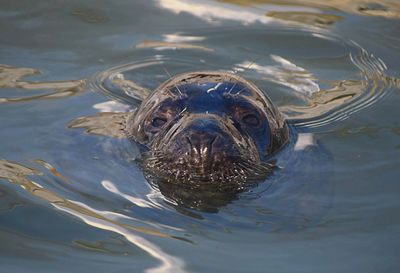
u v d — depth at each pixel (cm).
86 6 3625
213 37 3403
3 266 1866
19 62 3150
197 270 1861
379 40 3416
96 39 3356
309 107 2922
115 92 2961
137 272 1848
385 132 2730
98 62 3181
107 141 2548
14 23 3453
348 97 3000
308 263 1905
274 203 2212
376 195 2280
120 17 3541
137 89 2998
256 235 2042
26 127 2638
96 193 2239
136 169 2372
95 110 2802
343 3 3691
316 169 2441
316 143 2638
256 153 2411
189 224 2088
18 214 2106
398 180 2370
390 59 3284
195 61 3212
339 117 2844
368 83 3111
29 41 3322
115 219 2102
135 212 2142
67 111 2780
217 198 2220
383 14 3644
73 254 1927
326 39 3403
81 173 2350
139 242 1988
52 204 2169
